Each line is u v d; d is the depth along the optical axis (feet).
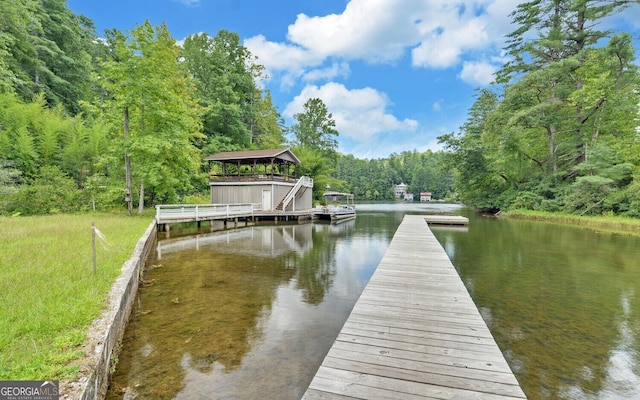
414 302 14.78
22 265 16.39
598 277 24.08
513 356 12.50
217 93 93.04
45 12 79.41
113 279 15.35
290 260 29.91
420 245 31.07
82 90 87.76
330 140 139.44
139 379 10.41
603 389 10.37
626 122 73.97
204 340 13.37
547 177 83.05
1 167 44.29
